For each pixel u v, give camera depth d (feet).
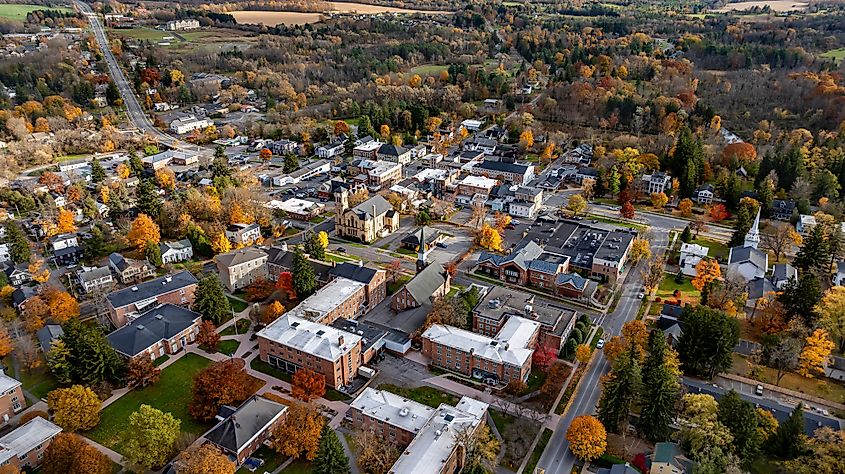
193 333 513.45
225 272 590.55
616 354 458.91
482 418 401.70
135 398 444.14
